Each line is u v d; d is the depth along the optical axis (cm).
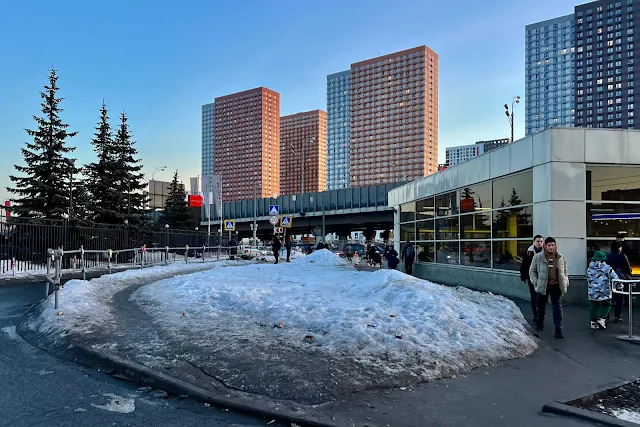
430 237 2027
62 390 507
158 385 514
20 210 2667
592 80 17775
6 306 1091
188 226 5141
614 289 855
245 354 594
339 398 465
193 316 866
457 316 759
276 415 428
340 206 5903
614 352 676
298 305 895
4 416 432
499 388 509
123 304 1037
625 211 1211
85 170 3494
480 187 1590
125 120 3856
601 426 414
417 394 484
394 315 766
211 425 418
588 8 17900
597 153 1205
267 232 8175
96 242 2494
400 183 5403
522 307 1102
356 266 2339
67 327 743
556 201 1189
